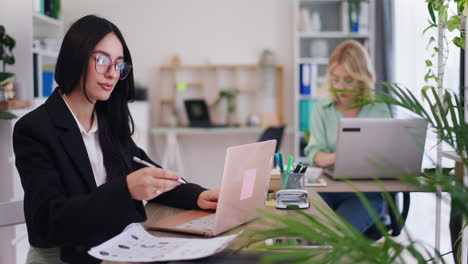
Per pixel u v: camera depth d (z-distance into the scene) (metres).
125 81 1.78
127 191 1.32
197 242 1.31
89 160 1.60
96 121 1.79
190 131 5.62
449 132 1.38
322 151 3.08
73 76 1.58
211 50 6.07
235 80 6.14
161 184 1.33
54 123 1.57
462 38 2.21
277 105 6.09
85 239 1.35
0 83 3.41
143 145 5.68
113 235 1.40
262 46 6.04
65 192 1.53
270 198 1.96
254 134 6.16
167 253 1.22
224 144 6.17
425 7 4.06
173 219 1.59
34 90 4.01
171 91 6.17
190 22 6.05
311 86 5.56
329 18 5.76
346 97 3.10
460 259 2.23
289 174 1.89
